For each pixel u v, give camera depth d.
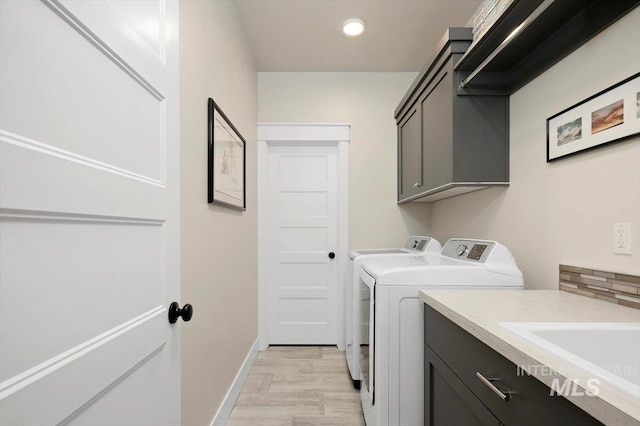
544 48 1.35
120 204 0.64
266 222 2.77
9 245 0.41
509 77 1.61
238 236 2.02
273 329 2.84
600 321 0.85
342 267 2.75
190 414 1.24
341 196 2.75
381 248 2.76
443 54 1.71
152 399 0.77
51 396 0.46
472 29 1.58
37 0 0.45
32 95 0.45
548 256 1.38
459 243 1.84
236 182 1.94
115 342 0.62
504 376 0.74
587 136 1.16
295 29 2.18
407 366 1.34
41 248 0.46
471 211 2.05
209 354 1.46
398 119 2.70
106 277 0.60
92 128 0.56
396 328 1.35
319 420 1.72
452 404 1.04
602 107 1.10
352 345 2.06
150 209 0.75
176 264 0.90
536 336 0.72
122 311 0.65
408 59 2.58
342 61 2.61
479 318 0.88
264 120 2.75
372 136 2.78
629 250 1.01
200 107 1.36
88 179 0.55
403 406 1.34
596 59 1.13
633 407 0.45
